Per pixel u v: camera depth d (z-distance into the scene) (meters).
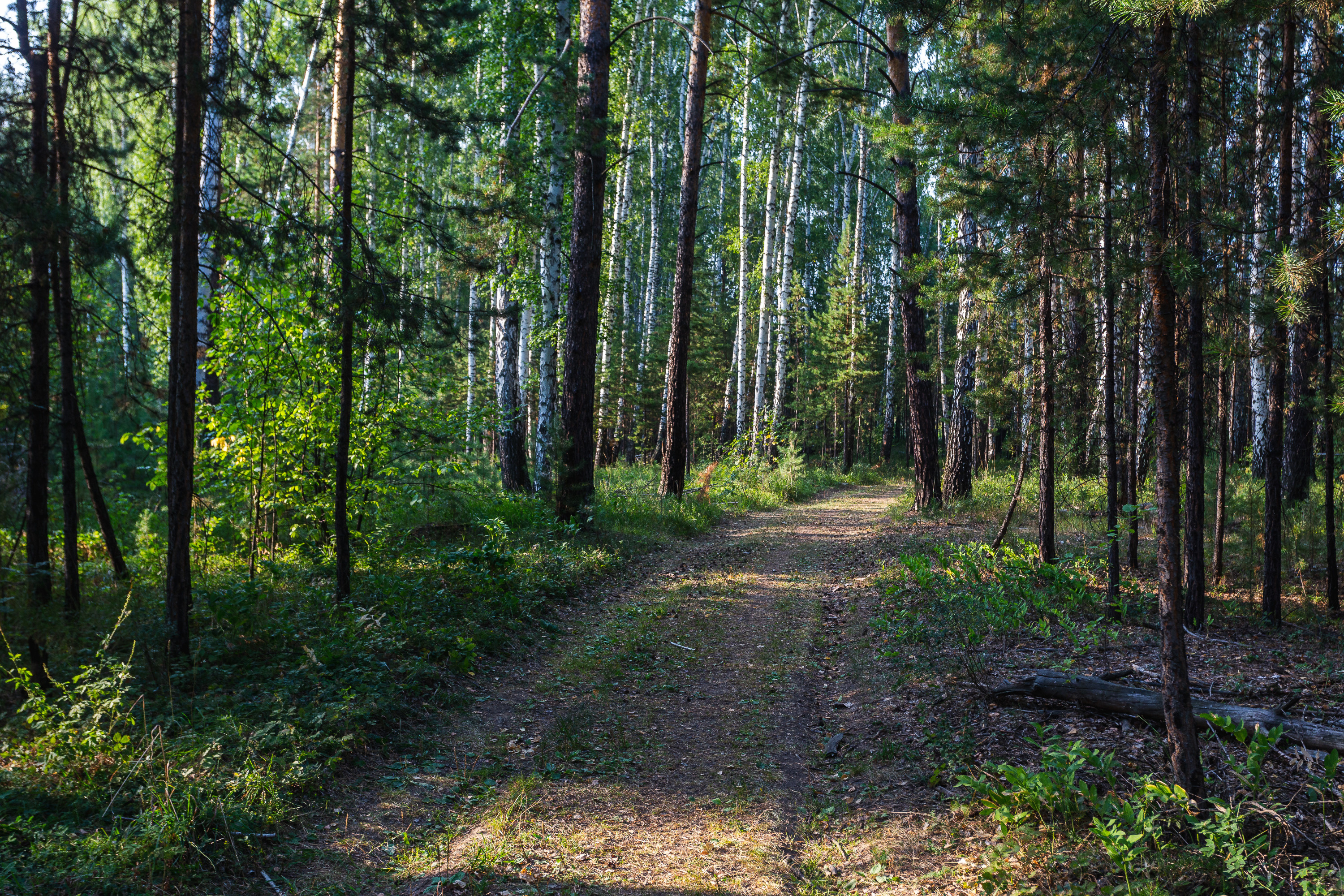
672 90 34.88
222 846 4.35
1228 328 7.90
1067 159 6.61
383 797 5.29
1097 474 16.19
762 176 33.59
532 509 14.03
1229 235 5.29
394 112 9.08
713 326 38.72
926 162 9.91
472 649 7.70
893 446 44.44
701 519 16.66
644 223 40.09
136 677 6.11
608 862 4.53
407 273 10.15
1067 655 7.62
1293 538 10.62
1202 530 8.32
